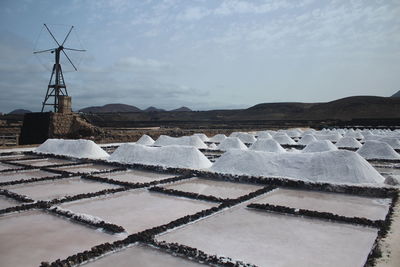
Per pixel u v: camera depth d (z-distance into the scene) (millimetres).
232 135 26344
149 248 5562
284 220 7039
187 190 10039
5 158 17016
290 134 31750
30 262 5020
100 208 7938
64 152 17812
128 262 5051
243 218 7168
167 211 7723
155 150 14914
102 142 26000
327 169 10758
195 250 5270
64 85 28703
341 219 6887
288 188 10273
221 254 5336
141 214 7484
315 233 6273
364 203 8531
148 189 9883
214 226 6656
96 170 13664
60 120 24938
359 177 10297
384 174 12398
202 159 13828
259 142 17875
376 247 5223
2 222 6848
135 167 14023
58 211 7391
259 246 5664
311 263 5008
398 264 4652
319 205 8344
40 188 10094
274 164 11672
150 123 67875
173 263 5027
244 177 11227
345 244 5738
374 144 16656
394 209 7516
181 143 21594
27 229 6449
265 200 8828
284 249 5535
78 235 6152
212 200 8547
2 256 5227
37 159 17000
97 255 5184
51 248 5551
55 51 28000
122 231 6266
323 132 32062
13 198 8711
